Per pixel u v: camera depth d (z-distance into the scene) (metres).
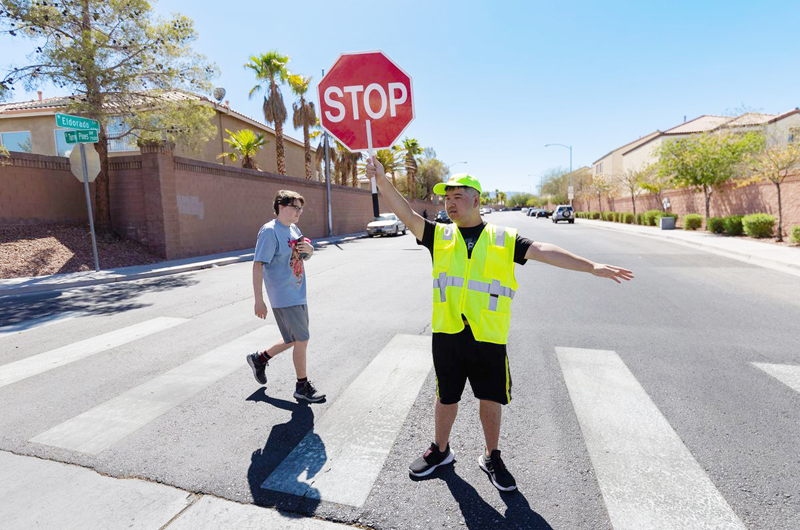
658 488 2.33
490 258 2.29
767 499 2.22
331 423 3.10
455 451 2.74
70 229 13.06
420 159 53.66
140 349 4.82
